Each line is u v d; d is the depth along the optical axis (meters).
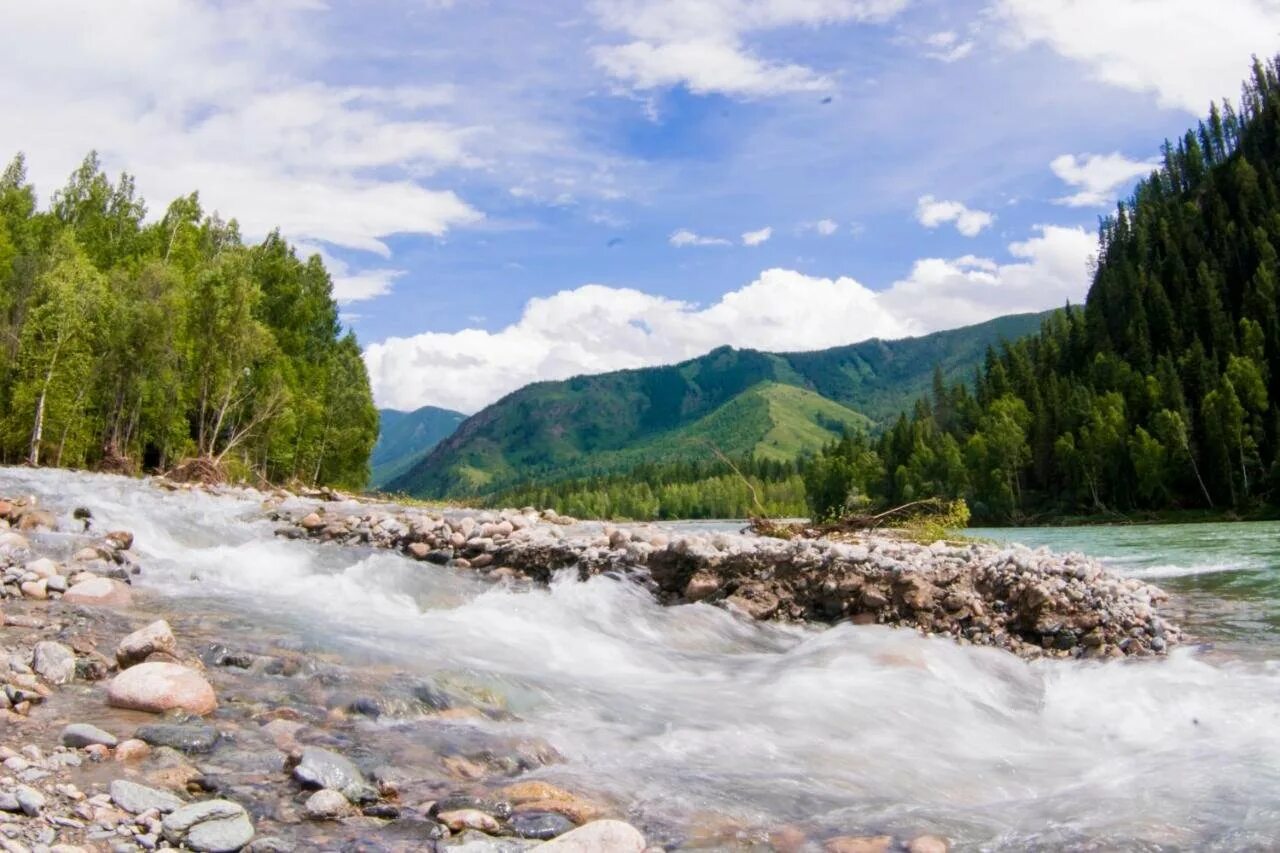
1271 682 10.41
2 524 14.32
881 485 123.25
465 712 7.47
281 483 66.38
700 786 6.35
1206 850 5.44
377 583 13.93
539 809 5.61
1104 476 102.50
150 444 61.91
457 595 14.09
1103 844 5.54
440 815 5.31
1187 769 7.33
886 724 8.41
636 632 12.38
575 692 8.60
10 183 74.38
